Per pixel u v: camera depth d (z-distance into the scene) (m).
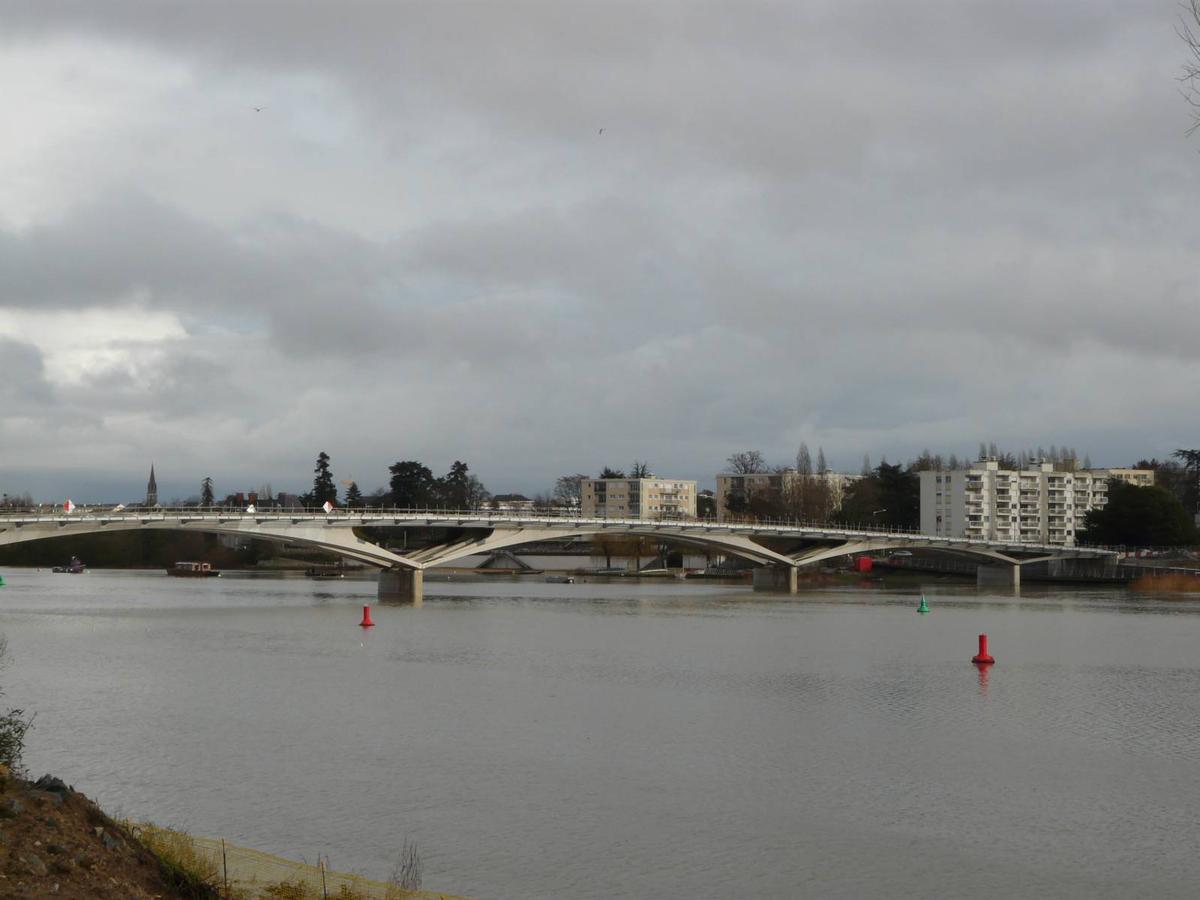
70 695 70.88
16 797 27.31
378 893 34.38
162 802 46.09
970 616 140.75
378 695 72.56
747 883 38.34
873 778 51.66
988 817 45.94
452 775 51.19
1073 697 74.25
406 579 156.88
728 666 88.88
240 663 87.50
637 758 55.00
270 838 41.75
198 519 129.88
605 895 36.97
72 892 24.30
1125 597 182.25
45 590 180.62
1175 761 55.44
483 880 38.06
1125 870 40.12
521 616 135.50
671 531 179.62
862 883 38.53
